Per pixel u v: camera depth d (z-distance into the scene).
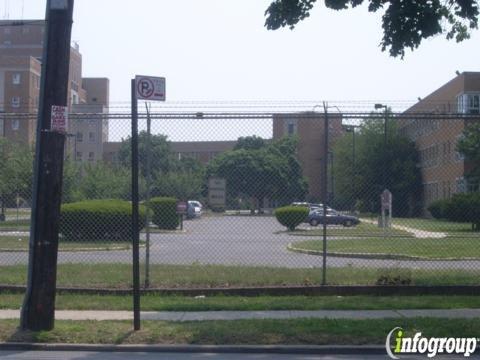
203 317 14.86
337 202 42.84
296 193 20.48
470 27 18.05
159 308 15.80
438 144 55.16
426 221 36.56
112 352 12.28
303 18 17.31
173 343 12.55
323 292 17.70
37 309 13.16
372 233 40.25
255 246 33.72
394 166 40.09
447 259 25.78
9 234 37.34
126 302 16.50
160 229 40.44
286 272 20.03
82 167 35.16
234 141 21.06
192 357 11.88
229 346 12.30
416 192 38.81
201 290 17.66
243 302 16.50
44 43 13.61
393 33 17.30
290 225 35.19
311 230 41.47
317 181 35.28
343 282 18.25
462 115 17.80
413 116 17.80
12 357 11.85
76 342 12.62
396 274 18.48
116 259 25.77
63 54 13.50
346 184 39.91
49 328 13.20
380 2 17.09
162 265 22.16
